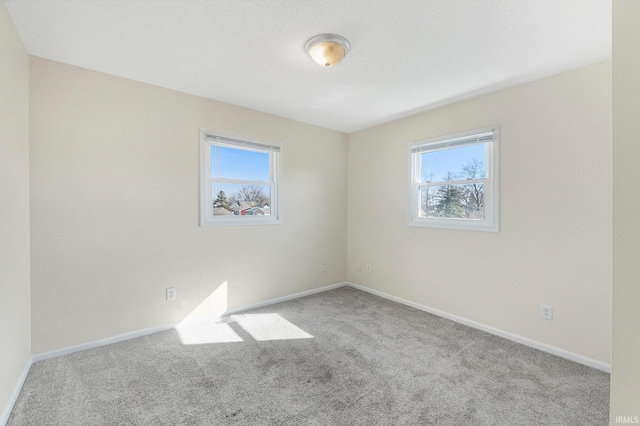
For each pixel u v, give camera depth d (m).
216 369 2.09
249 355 2.29
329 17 1.70
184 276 2.84
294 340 2.55
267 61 2.21
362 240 4.08
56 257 2.20
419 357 2.27
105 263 2.42
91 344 2.36
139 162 2.57
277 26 1.79
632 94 0.87
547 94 2.37
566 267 2.28
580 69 2.21
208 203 3.03
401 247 3.57
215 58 2.17
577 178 2.22
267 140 3.42
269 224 3.48
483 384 1.93
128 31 1.84
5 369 1.61
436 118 3.20
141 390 1.84
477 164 2.90
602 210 2.12
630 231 0.88
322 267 4.04
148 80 2.54
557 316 2.33
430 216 3.34
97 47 2.02
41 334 2.15
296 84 2.61
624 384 0.90
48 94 2.16
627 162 0.88
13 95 1.76
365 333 2.70
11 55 1.72
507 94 2.62
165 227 2.72
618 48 0.90
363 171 4.07
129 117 2.51
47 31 1.83
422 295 3.33
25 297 1.98
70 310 2.27
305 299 3.70
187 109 2.83
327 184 4.06
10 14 1.66
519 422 1.59
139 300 2.59
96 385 1.89
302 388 1.88
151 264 2.65
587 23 1.72
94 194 2.35
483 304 2.79
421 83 2.56
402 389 1.88
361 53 2.08
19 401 1.72
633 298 0.88
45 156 2.14
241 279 3.26
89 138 2.33
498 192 2.67
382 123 3.78
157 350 2.35
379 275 3.85
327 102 3.05
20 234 1.89
